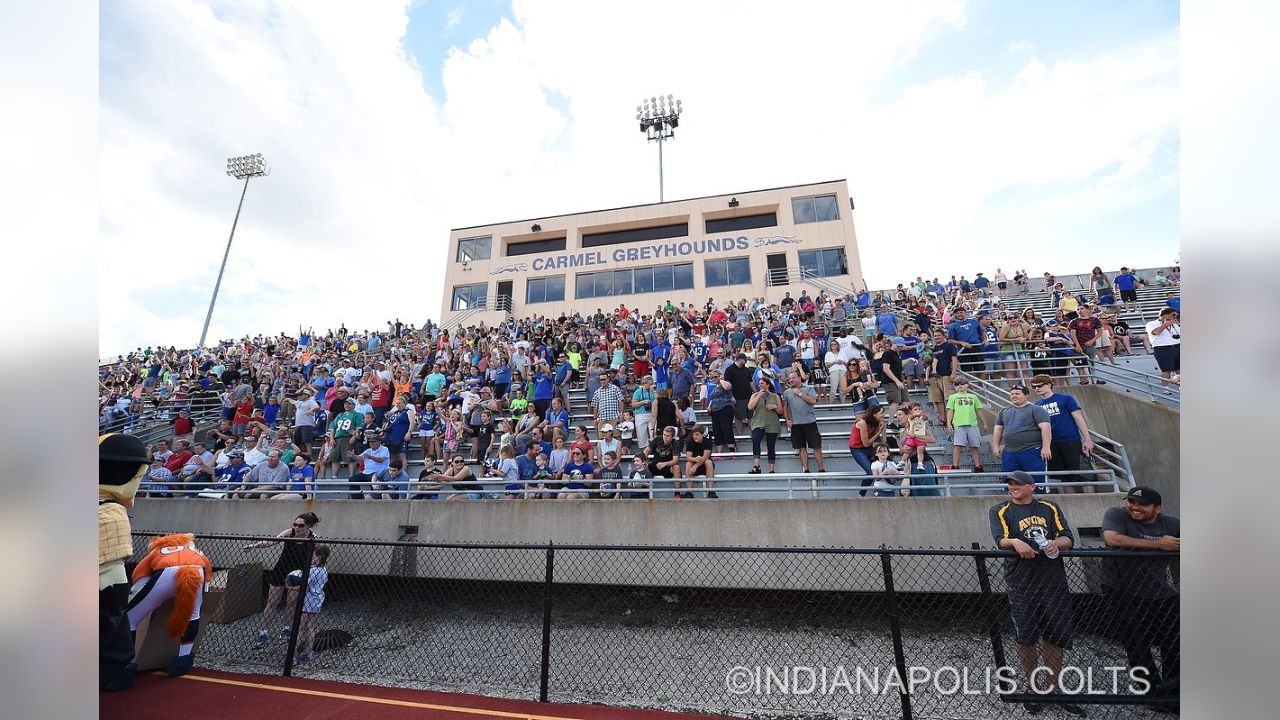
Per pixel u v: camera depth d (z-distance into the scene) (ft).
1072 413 23.31
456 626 23.61
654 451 29.63
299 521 21.84
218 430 48.01
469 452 38.50
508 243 103.91
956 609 22.40
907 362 38.52
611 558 24.85
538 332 61.05
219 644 21.79
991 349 35.47
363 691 17.30
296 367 61.87
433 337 75.05
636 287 94.27
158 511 32.12
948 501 22.49
